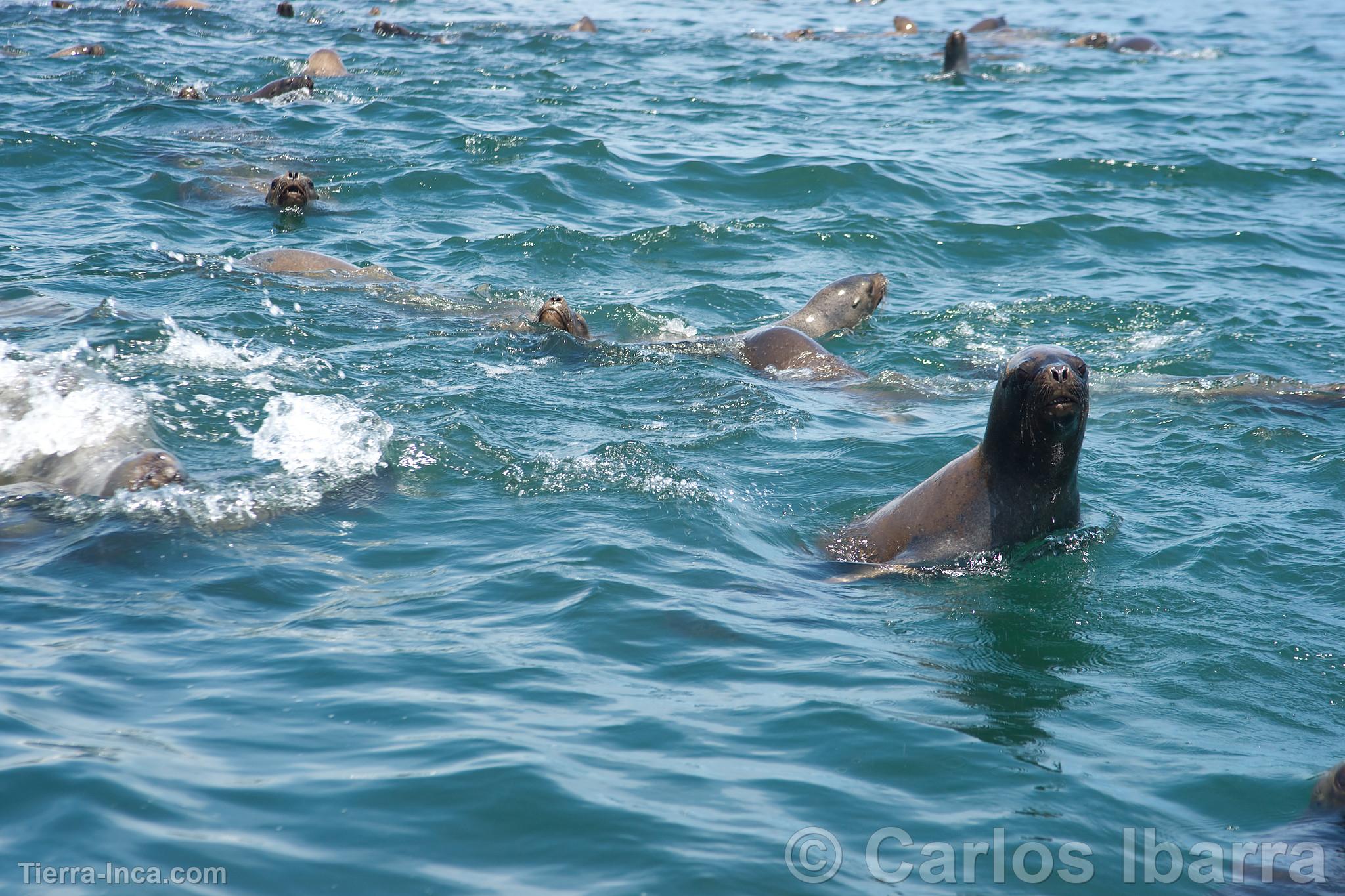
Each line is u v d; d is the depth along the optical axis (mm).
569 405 11562
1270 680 7246
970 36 39125
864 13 46938
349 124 23344
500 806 5379
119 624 7031
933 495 9312
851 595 8266
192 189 18875
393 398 11312
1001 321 15336
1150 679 7199
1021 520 9078
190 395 11008
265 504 8906
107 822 5094
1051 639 7688
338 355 12477
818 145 22891
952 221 19156
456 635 7105
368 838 5129
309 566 7996
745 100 27156
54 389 10438
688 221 18594
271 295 14289
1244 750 6410
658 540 8742
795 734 6219
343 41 33625
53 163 19422
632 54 33031
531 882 4926
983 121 25938
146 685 6340
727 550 8742
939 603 8180
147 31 33438
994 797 5758
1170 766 6195
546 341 13344
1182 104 28125
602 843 5172
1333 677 7301
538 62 31125
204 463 9656
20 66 26734
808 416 11711
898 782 5836
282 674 6520
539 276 16266
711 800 5562
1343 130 25547
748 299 15852
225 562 7953
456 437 10383
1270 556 8953
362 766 5652
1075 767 6102
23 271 14430
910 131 24656
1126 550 9055
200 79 27047
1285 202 20688
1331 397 12508
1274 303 15945
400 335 13328
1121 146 23750
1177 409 12188
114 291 14000
